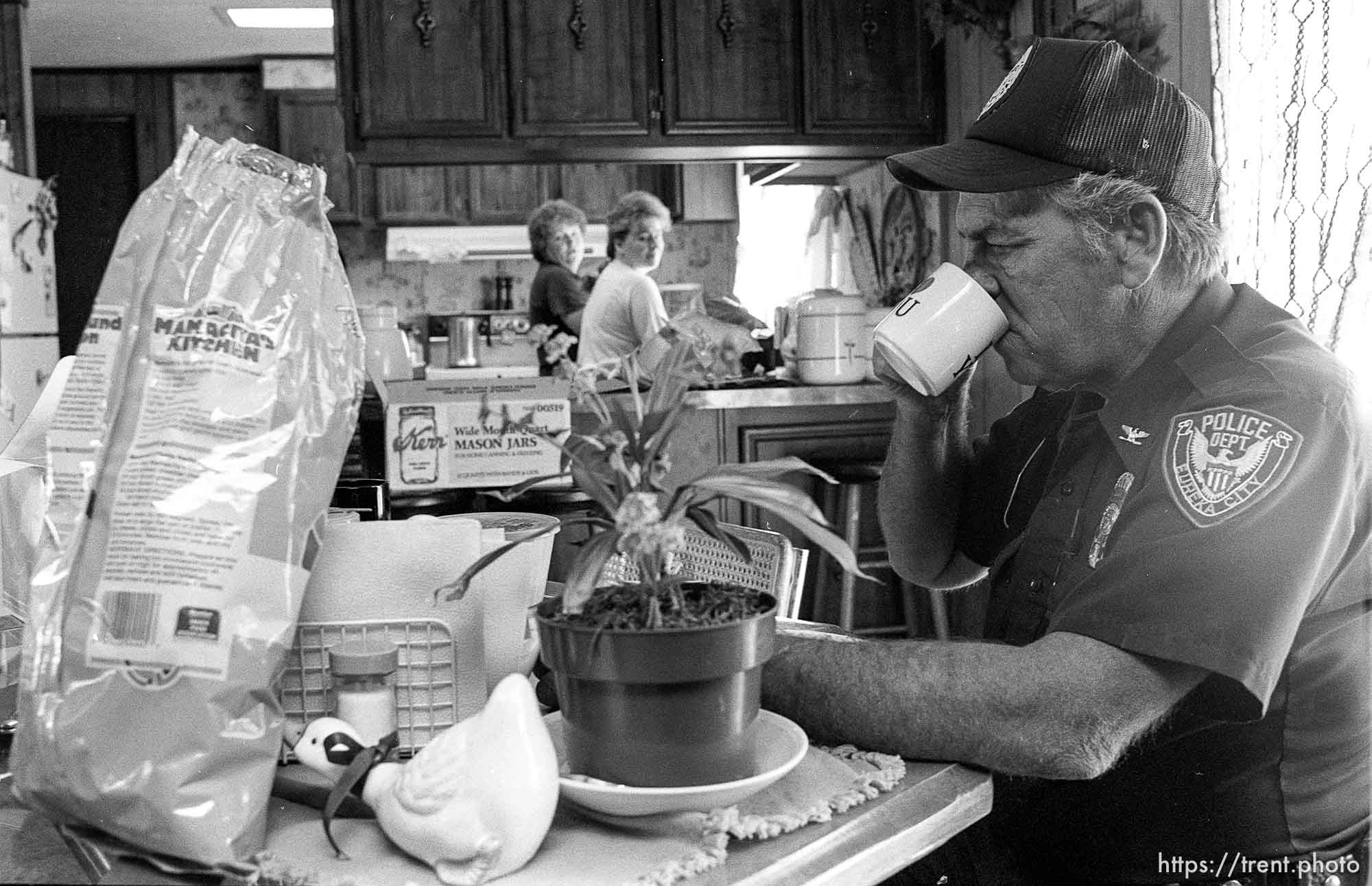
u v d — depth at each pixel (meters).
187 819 0.77
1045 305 1.22
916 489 1.57
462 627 0.99
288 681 0.97
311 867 0.82
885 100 3.69
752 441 3.52
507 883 0.79
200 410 0.84
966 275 1.27
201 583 0.80
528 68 3.56
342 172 7.02
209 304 0.86
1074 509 1.35
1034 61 1.22
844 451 3.57
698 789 0.83
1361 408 1.14
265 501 0.83
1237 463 1.07
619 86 3.60
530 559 1.08
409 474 2.28
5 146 4.94
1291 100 2.09
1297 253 2.10
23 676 0.81
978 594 3.40
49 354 5.39
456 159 3.67
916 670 1.01
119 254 0.88
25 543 1.21
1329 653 1.16
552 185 7.12
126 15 6.14
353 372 0.91
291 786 0.93
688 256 7.37
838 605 3.58
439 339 7.19
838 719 1.02
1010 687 0.99
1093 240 1.17
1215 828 1.20
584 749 0.85
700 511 0.88
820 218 5.17
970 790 0.95
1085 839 1.26
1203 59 2.53
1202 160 1.22
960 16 3.37
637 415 0.88
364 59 3.51
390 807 0.82
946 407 1.51
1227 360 1.18
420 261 7.32
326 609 0.97
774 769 0.89
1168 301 1.21
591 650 0.82
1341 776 1.18
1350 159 2.01
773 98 3.64
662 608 0.87
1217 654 1.00
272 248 0.89
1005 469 1.56
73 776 0.77
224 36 6.64
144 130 7.43
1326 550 1.06
